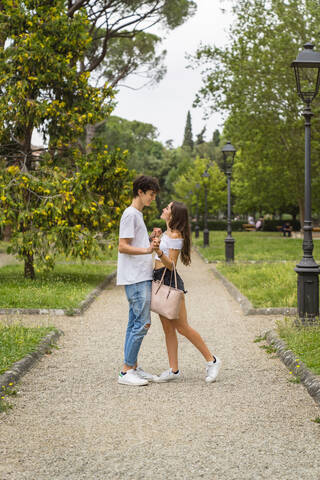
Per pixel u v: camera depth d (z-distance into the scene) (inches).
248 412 168.2
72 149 508.4
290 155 991.0
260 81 864.3
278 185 1411.2
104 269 641.6
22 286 449.7
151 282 199.9
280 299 379.9
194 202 2193.7
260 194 1560.0
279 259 759.7
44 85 480.4
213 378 201.8
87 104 493.0
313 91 292.5
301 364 211.9
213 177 2172.7
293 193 1369.3
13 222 449.7
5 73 467.2
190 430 152.9
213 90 872.3
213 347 263.7
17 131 491.2
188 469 127.1
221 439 145.9
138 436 148.5
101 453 136.8
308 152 294.0
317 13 767.1
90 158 486.6
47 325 306.7
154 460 132.3
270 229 2233.0
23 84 453.4
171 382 204.1
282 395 185.5
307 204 292.7
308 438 146.2
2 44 489.4
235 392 189.9
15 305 360.8
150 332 304.8
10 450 138.9
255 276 525.0
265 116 892.0
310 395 184.4
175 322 202.7
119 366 227.6
